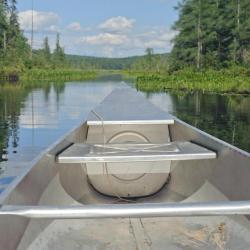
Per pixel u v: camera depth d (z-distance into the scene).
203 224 2.77
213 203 1.80
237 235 2.51
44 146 7.58
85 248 2.50
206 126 10.64
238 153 2.57
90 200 3.51
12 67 49.88
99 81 52.72
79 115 13.08
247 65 36.88
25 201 2.11
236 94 25.00
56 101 19.08
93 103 18.02
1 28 54.12
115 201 3.58
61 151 2.98
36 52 81.00
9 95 23.08
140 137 4.12
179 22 50.50
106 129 4.10
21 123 10.99
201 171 3.21
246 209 1.77
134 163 3.73
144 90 29.97
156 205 1.78
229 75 31.22
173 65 48.09
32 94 24.14
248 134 9.16
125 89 9.47
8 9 58.06
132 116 4.18
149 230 2.74
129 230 2.74
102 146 3.15
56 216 1.73
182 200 3.41
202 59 45.12
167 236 2.66
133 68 101.19
